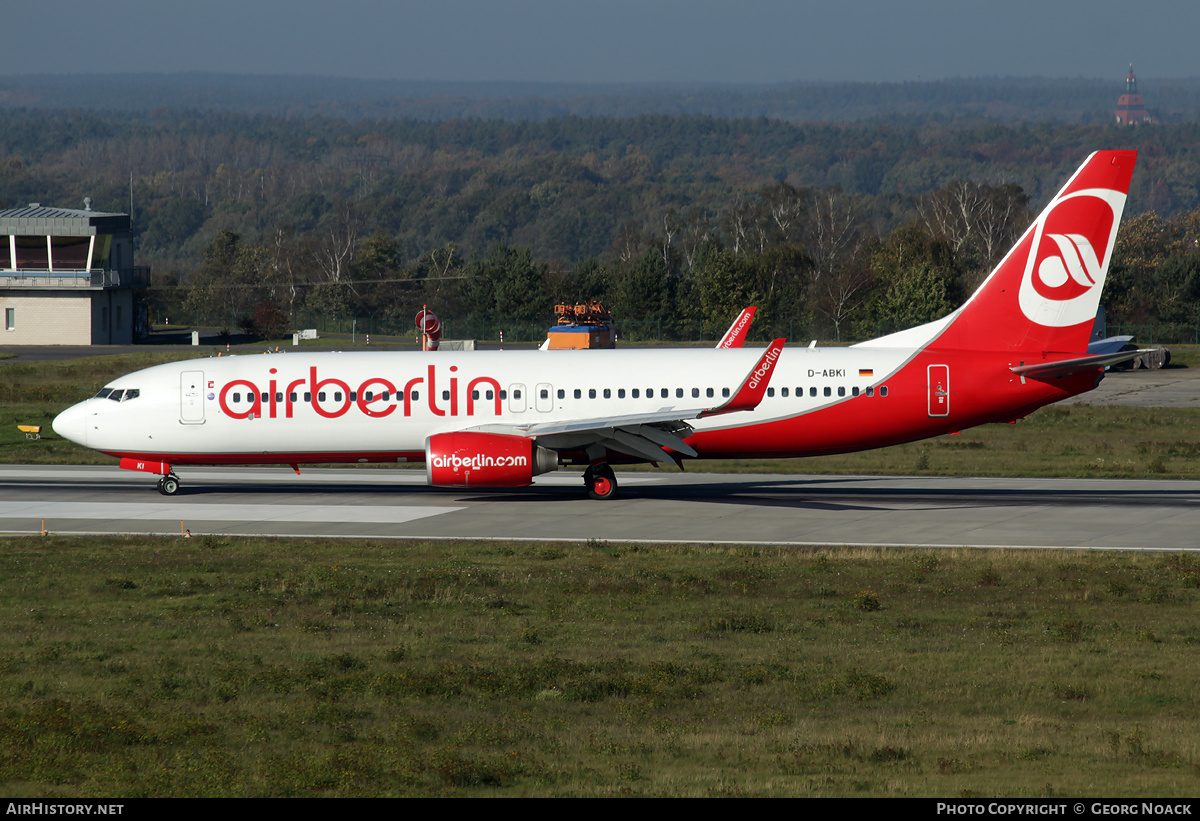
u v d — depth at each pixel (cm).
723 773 6519
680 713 7819
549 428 16075
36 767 6706
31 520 15562
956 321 16738
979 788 6172
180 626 10138
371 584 11738
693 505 16512
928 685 8438
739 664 8956
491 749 7062
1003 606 10925
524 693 8250
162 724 7512
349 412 16788
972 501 16775
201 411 16888
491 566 12581
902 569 12381
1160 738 7175
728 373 16788
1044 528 14750
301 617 10438
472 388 16688
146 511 16200
